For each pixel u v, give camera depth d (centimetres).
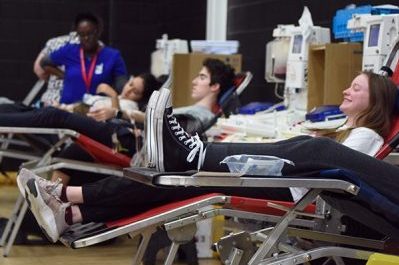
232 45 618
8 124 420
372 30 392
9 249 426
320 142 254
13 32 815
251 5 658
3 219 486
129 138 455
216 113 478
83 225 286
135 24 841
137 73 845
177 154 258
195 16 757
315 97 454
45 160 441
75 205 286
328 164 252
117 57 620
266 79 567
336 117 396
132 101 556
